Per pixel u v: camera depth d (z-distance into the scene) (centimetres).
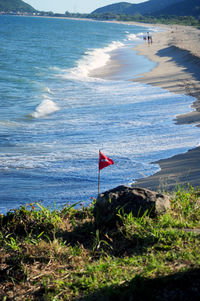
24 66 4059
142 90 2653
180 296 362
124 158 1216
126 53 6316
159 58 5150
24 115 1955
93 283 427
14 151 1348
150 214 599
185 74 3291
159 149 1291
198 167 1046
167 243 510
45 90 2686
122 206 596
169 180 967
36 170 1137
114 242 543
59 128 1689
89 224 614
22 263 493
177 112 1881
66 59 5012
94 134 1557
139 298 377
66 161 1216
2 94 2509
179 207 664
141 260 471
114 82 3141
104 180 1027
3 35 9456
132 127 1638
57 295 417
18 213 664
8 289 448
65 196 918
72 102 2292
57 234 591
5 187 1002
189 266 424
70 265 490
